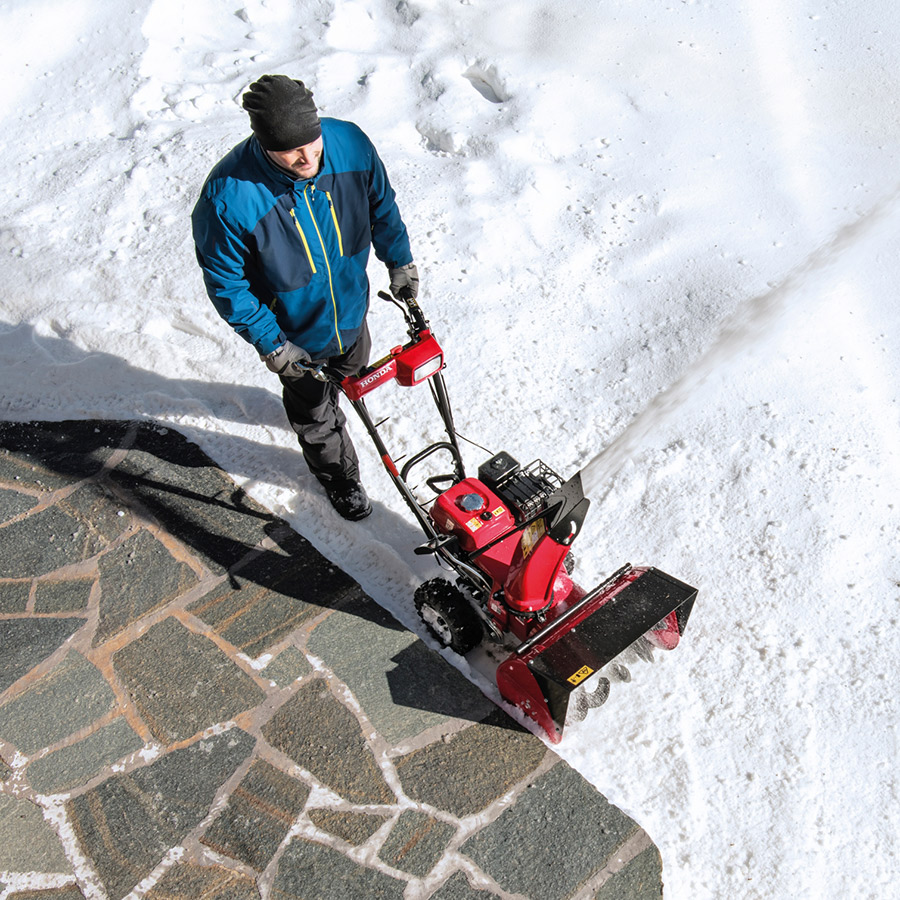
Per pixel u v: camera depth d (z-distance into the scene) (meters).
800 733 3.52
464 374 5.04
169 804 3.39
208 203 3.17
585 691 3.59
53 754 3.56
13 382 5.18
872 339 5.00
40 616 4.07
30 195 6.29
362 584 4.18
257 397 5.07
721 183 6.09
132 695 3.74
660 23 7.39
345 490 4.38
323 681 3.75
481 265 5.64
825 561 4.05
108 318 5.46
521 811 3.32
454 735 3.55
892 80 6.76
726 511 4.29
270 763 3.49
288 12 7.74
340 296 3.71
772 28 7.32
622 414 4.78
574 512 3.19
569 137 6.48
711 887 3.17
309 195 3.31
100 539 4.39
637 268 5.59
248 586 4.14
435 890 3.12
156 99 6.92
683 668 3.74
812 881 3.16
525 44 7.24
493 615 3.64
